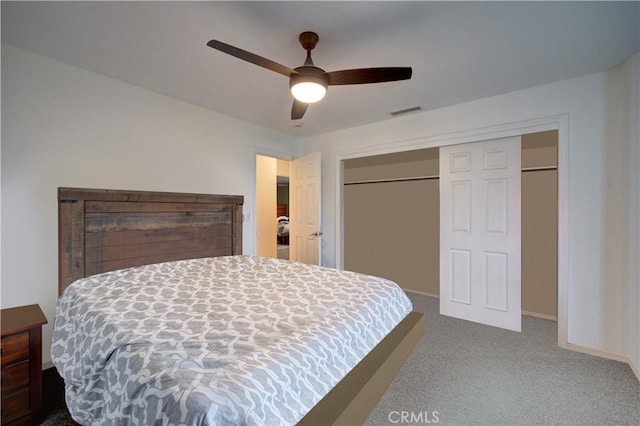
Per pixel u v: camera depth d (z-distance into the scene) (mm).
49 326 2273
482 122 3061
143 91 2832
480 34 1942
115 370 1012
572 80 2580
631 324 2258
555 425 1703
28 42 2064
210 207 2867
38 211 2234
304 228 4395
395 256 4812
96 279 1818
